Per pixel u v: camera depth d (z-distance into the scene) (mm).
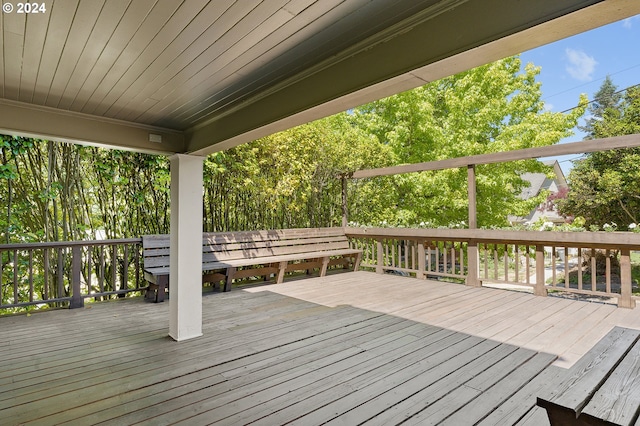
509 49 1504
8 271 5086
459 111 9516
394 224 8125
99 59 2139
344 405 2164
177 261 3393
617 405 1303
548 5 1275
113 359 2891
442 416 2037
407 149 9875
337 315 4082
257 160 6555
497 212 9445
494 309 4293
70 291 5199
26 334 3525
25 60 2146
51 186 4875
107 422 2006
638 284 8523
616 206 9977
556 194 16391
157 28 1798
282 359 2859
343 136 8914
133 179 5531
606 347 1881
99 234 5473
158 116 3256
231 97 2809
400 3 1610
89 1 1548
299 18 1724
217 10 1633
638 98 10625
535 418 2012
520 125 8891
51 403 2215
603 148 4273
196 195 3588
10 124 2828
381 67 1857
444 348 3053
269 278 6348
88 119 3201
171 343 3256
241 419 2027
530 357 2854
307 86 2318
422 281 6090
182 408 2148
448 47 1572
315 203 8039
